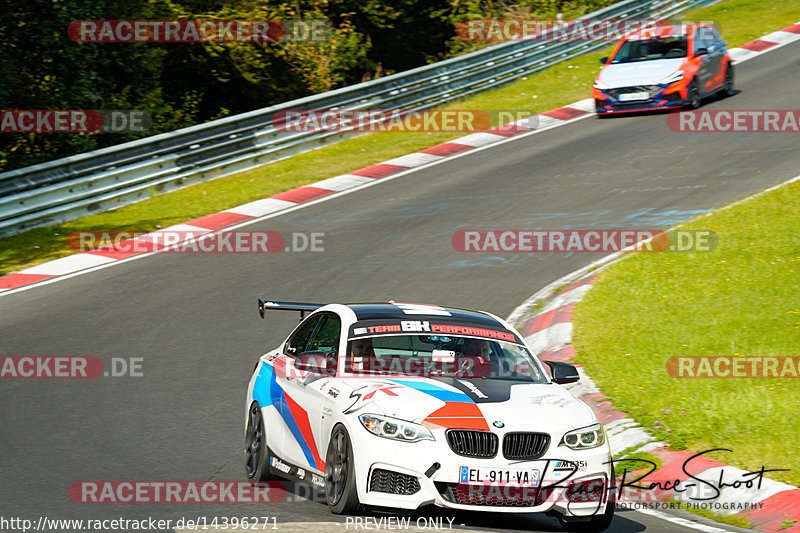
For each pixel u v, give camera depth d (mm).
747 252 52188
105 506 25344
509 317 47656
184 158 76625
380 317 29094
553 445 24203
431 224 63781
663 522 26562
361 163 80938
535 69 109500
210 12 109000
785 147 75438
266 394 29609
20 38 87250
